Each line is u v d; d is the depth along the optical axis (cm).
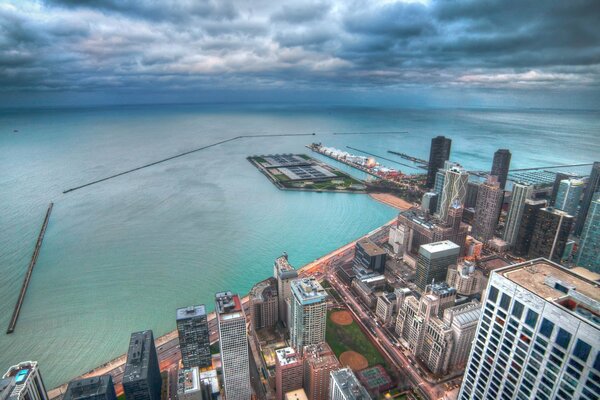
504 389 14912
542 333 12838
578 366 11700
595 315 11931
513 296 13912
